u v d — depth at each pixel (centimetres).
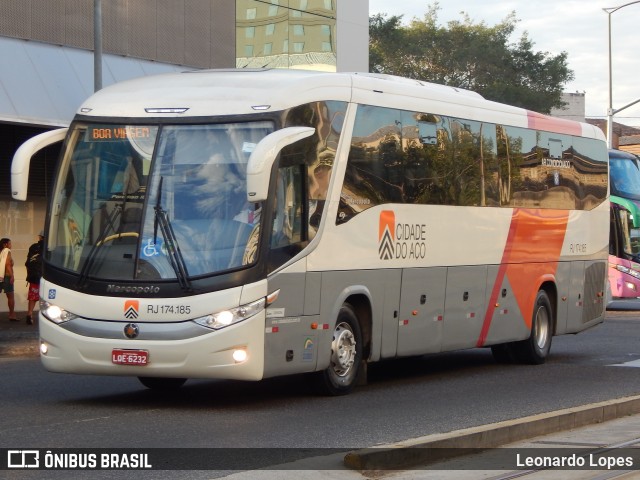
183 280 1349
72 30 2786
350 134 1563
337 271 1528
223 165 1393
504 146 1998
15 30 2631
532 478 1011
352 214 1563
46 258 1422
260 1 3506
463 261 1856
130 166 1409
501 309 1981
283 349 1419
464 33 9544
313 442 1170
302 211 1455
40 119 2561
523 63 9481
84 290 1377
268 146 1334
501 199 1978
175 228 1372
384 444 1120
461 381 1808
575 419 1297
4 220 2927
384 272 1641
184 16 3166
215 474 990
